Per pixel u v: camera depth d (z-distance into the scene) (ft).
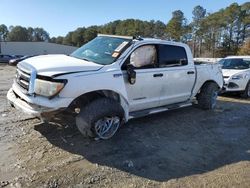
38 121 20.25
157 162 15.24
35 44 230.89
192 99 24.44
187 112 25.29
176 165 15.06
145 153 16.22
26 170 13.73
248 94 35.14
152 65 20.13
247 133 20.68
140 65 19.38
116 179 13.35
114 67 17.48
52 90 15.15
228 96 35.81
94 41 20.72
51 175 13.35
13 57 162.50
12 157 14.96
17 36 442.50
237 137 19.74
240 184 13.38
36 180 12.90
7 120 20.48
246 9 293.43
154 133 19.44
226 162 15.69
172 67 21.58
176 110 25.71
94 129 16.37
